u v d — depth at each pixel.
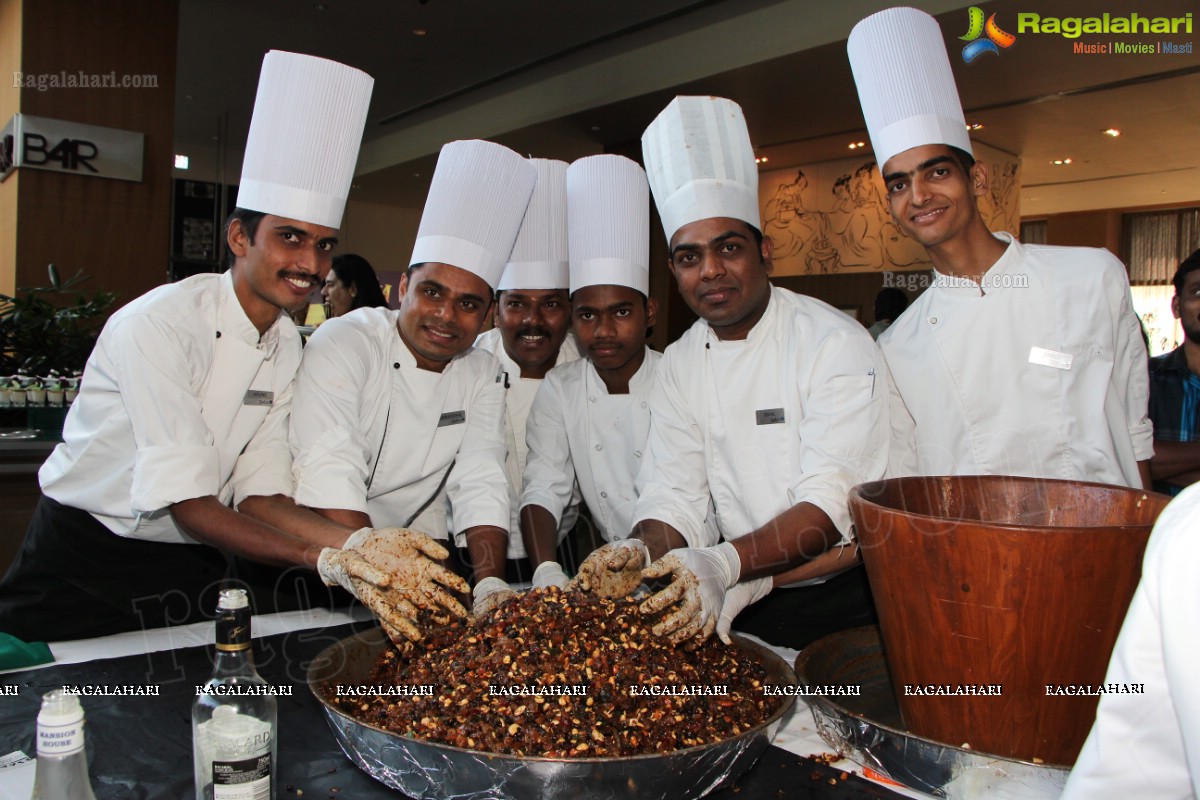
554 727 1.00
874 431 1.60
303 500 1.64
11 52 6.04
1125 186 10.16
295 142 1.48
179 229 9.91
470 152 1.77
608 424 2.17
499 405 2.08
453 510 1.97
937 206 1.61
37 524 1.66
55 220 5.92
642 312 2.03
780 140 7.80
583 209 1.98
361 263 4.03
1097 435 1.62
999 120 7.29
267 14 6.69
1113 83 6.24
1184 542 0.61
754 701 1.18
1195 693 0.59
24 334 4.24
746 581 1.51
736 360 1.75
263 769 0.87
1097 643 0.95
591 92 7.27
